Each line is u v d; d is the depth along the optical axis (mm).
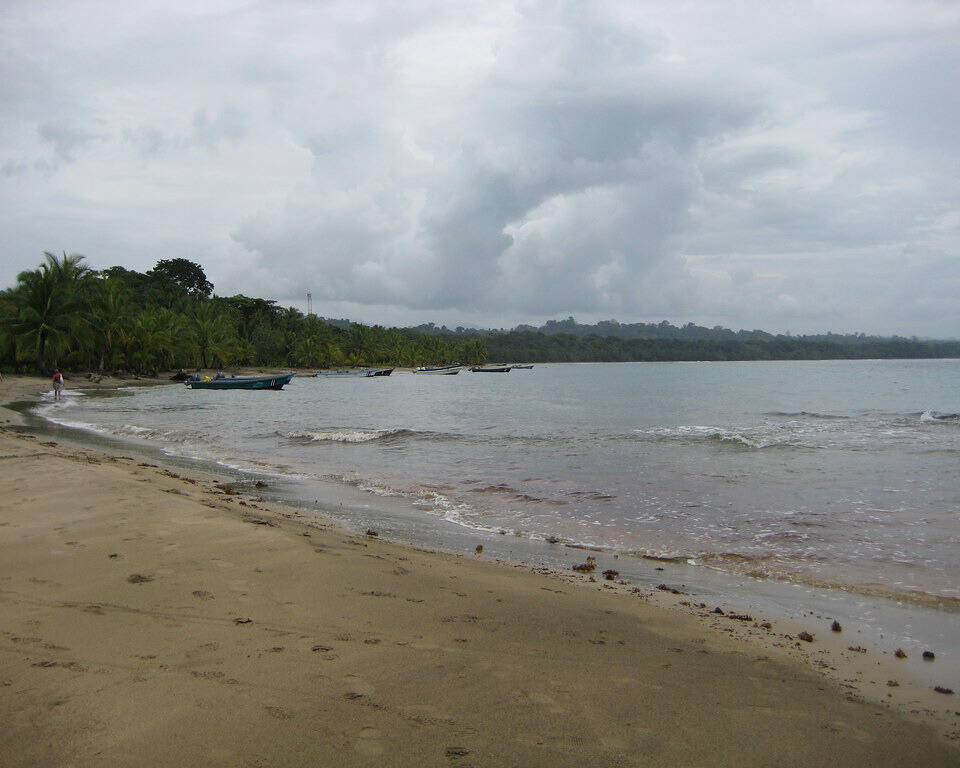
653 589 7516
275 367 116750
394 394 61625
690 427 29172
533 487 14000
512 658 4961
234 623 5230
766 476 15312
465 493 13375
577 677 4715
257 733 3625
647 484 14305
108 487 10320
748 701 4559
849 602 7176
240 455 18859
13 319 59844
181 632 4992
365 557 7500
